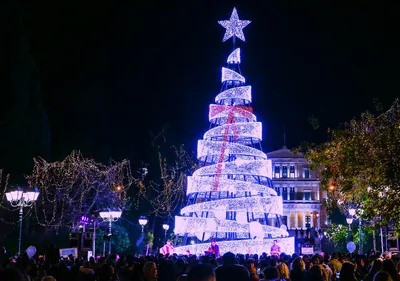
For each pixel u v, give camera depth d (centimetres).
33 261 1477
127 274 1541
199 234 4462
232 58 5341
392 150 1769
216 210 4553
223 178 4781
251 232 4303
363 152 1870
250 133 4928
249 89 5128
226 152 4862
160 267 1545
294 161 10100
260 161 4850
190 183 4766
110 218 3672
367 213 1853
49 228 5044
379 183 1817
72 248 2712
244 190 4697
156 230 7344
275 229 4700
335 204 2356
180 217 4516
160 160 7400
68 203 5262
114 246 5338
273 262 1627
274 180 10012
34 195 2809
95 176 5572
